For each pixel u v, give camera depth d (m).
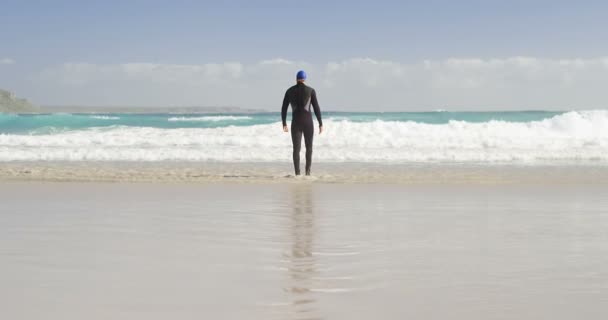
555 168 11.47
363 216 5.43
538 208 6.07
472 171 10.87
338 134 18.73
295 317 2.25
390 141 17.05
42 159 13.77
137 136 19.38
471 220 5.17
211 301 2.49
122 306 2.40
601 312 2.30
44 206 6.20
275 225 4.86
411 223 4.98
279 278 2.94
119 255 3.56
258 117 31.36
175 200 6.76
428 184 8.70
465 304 2.43
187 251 3.70
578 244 3.96
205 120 30.53
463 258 3.46
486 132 20.19
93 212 5.69
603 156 13.98
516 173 10.45
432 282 2.84
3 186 8.36
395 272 3.08
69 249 3.76
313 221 5.10
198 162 13.05
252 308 2.38
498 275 3.00
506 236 4.29
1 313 2.28
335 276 2.99
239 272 3.09
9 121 29.48
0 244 3.93
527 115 33.38
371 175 10.11
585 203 6.50
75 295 2.58
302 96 9.82
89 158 13.96
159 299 2.52
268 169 11.41
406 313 2.30
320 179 9.41
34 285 2.76
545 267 3.20
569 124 20.58
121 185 8.55
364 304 2.44
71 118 29.91
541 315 2.26
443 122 31.67
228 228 4.69
